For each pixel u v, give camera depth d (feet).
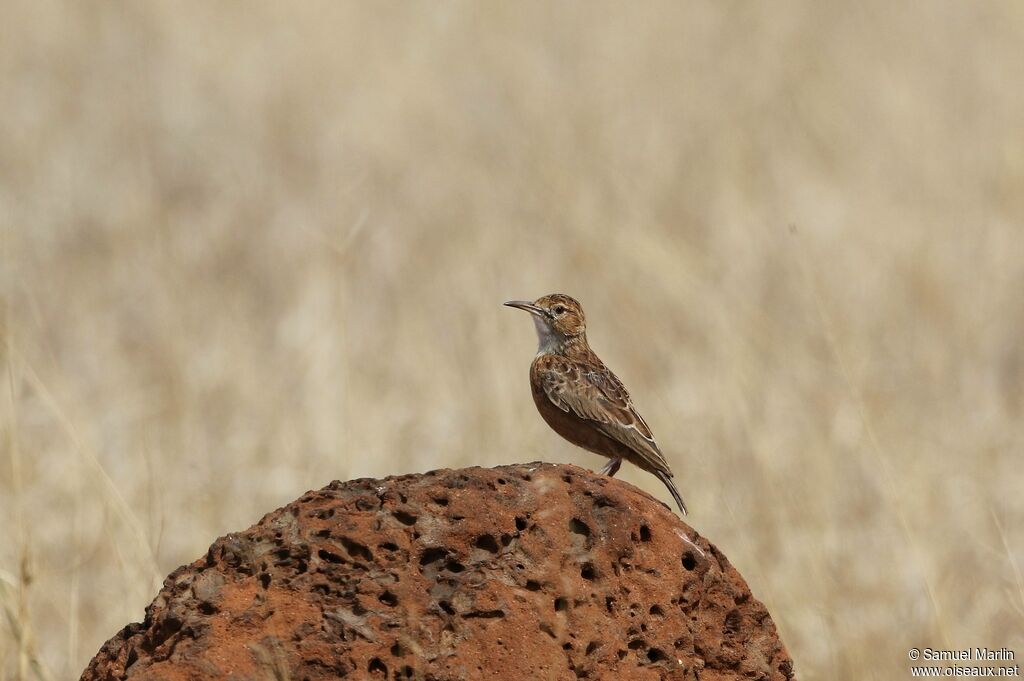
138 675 29.27
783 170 121.19
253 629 29.71
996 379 84.48
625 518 32.07
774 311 90.48
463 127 144.97
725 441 69.87
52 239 112.06
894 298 92.38
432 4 181.78
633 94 146.61
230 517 65.21
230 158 138.72
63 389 72.79
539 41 167.43
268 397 77.36
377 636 29.48
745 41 161.38
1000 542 62.54
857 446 68.74
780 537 61.05
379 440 71.56
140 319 95.09
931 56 157.99
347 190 106.63
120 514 54.29
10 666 45.11
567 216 104.17
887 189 115.85
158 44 172.86
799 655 52.29
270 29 178.70
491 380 79.10
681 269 90.17
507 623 30.01
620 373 82.43
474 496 31.27
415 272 102.78
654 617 31.60
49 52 168.35
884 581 59.00
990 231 105.19
